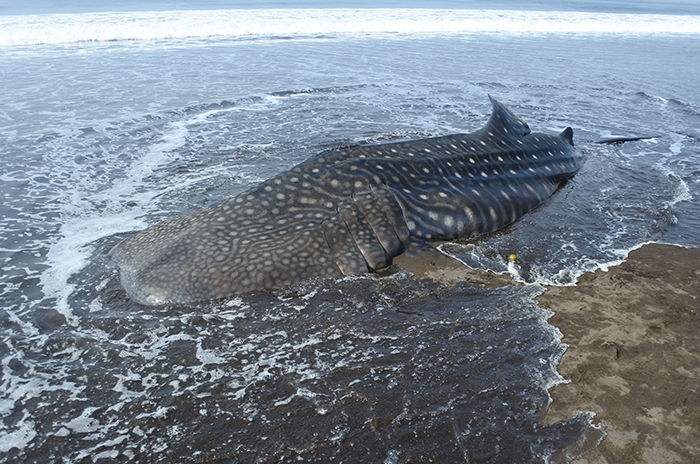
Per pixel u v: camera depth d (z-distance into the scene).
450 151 6.26
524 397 3.38
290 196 5.14
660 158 8.62
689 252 5.45
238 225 4.98
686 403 3.30
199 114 10.47
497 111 7.30
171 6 38.31
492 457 2.92
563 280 4.88
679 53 20.69
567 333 4.05
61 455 2.98
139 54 16.55
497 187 6.27
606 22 29.62
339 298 4.52
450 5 46.81
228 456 2.96
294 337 4.04
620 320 4.22
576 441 3.01
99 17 23.41
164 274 4.59
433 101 12.12
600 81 14.87
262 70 14.86
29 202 6.43
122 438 3.10
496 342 3.95
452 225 5.62
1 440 3.08
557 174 7.32
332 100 11.92
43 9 34.25
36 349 3.90
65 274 4.90
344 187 5.24
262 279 4.59
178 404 3.37
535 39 23.67
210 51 17.52
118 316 4.30
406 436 3.08
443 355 3.81
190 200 6.54
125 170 7.54
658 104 12.48
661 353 3.80
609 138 9.64
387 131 9.68
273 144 8.78
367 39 21.45
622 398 3.35
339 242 4.91
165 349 3.91
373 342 3.97
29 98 11.13
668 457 2.90
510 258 5.27
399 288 4.68
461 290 4.67
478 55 18.58
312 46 19.16
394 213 5.22
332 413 3.27
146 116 10.13
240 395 3.44
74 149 8.31
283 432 3.12
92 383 3.56
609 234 5.87
